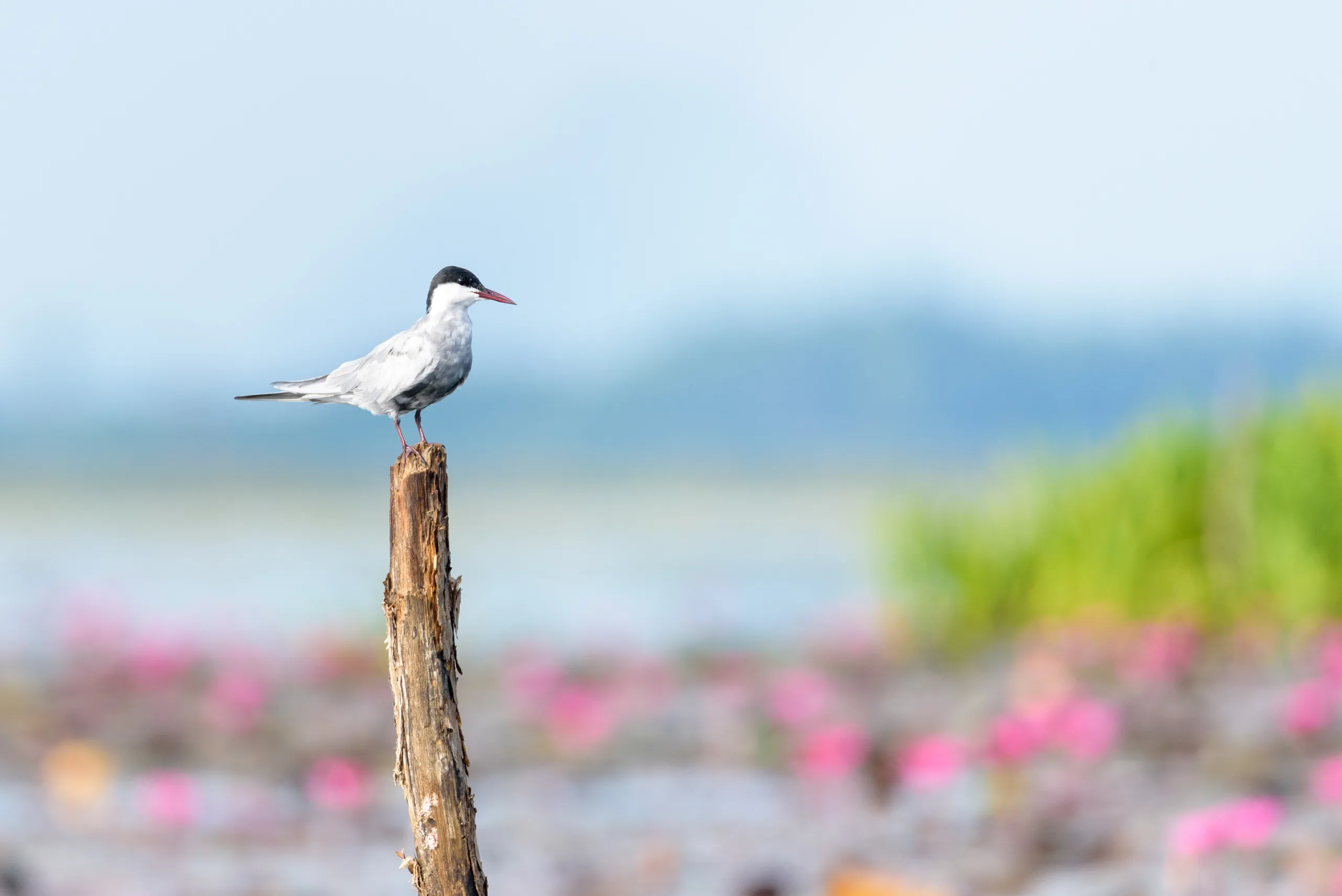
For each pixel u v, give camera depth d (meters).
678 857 8.35
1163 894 7.18
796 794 10.26
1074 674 14.77
